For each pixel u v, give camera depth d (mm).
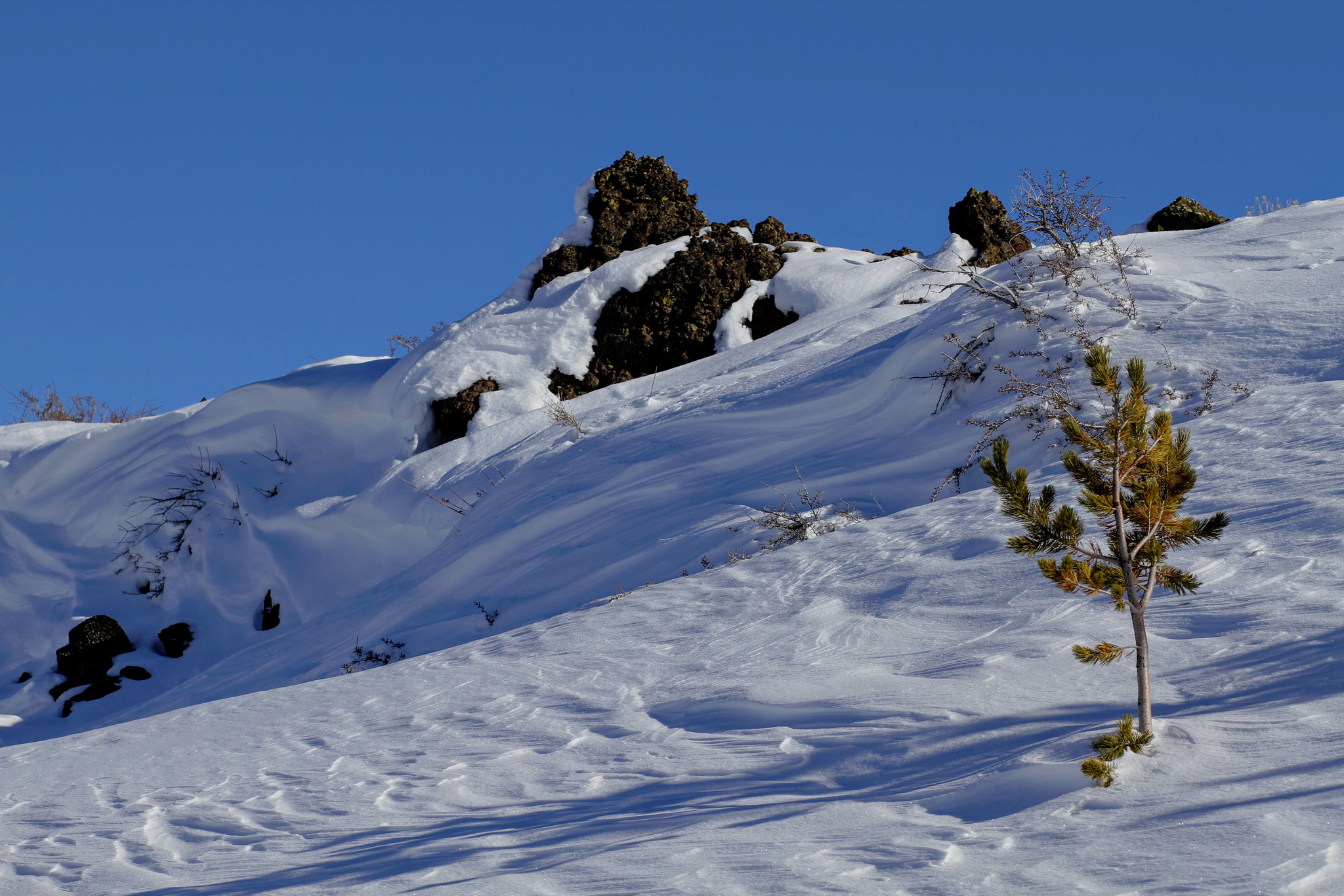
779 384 17641
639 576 12055
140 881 4035
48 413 46000
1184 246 14805
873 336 18500
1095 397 10320
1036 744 3777
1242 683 4043
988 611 5863
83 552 26859
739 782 4164
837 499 12086
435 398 25422
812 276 28750
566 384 26312
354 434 26781
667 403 20188
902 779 3818
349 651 14133
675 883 2955
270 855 4152
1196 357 10633
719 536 11891
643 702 5727
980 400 12367
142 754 6836
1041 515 4297
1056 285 13461
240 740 6730
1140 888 2508
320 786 5191
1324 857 2494
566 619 8461
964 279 26172
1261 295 11961
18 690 20938
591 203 31141
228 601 23031
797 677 5453
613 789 4371
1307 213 15430
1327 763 3117
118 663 21062
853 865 2920
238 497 25531
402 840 4059
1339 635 4270
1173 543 4062
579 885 3068
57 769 6859
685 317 27828
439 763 5258
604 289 27859
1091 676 4527
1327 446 7230
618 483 15477
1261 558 5445
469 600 14141
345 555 22594
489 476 20578
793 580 7719
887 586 6883
